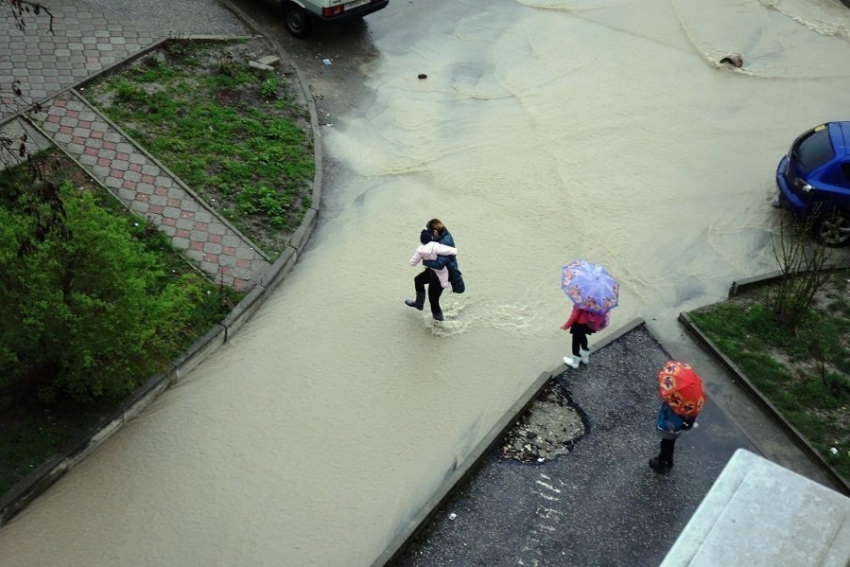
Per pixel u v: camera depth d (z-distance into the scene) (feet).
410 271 39.96
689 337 37.70
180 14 53.52
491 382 35.09
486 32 57.93
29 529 28.43
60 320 28.50
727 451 32.60
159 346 31.78
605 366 35.91
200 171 42.14
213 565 28.09
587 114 50.80
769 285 40.09
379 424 33.04
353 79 52.44
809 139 43.04
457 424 33.30
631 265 41.14
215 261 38.14
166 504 29.66
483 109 50.72
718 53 56.95
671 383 28.89
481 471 31.37
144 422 32.27
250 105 47.62
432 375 35.17
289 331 36.52
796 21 61.16
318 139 46.60
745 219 44.11
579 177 46.09
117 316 29.30
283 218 41.16
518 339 37.04
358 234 41.75
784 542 16.37
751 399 34.83
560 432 33.01
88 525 28.76
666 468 31.55
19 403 30.99
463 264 40.47
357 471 31.35
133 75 47.19
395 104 50.67
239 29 53.72
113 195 39.75
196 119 45.34
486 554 28.60
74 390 30.71
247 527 29.25
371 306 38.01
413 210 43.37
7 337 28.86
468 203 44.01
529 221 43.16
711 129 50.19
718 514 16.90
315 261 40.09
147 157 42.09
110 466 30.60
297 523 29.53
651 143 48.83
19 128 42.01
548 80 53.57
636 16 60.54
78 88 45.27
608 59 55.88
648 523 29.94
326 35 56.13
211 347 35.14
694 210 44.50
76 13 51.11
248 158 43.80
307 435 32.42
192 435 31.99
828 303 39.04
